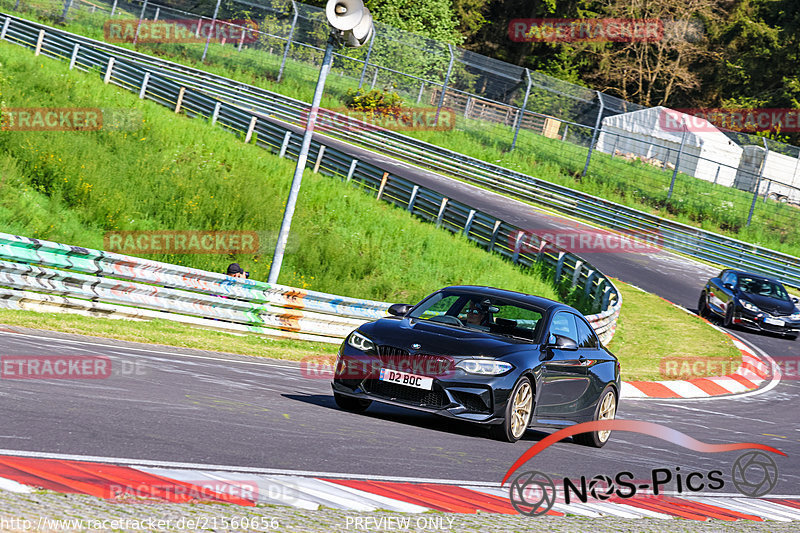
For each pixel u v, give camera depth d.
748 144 129.75
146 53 132.88
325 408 21.53
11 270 32.34
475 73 132.50
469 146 120.25
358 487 13.11
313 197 70.00
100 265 35.38
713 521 15.27
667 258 90.38
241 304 39.38
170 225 60.19
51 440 12.80
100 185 59.66
